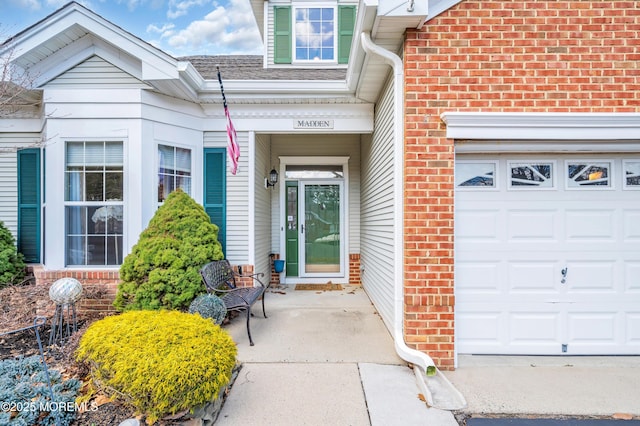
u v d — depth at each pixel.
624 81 3.34
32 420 2.20
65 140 4.66
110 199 4.71
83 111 4.66
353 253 7.25
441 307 3.32
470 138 3.32
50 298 3.69
